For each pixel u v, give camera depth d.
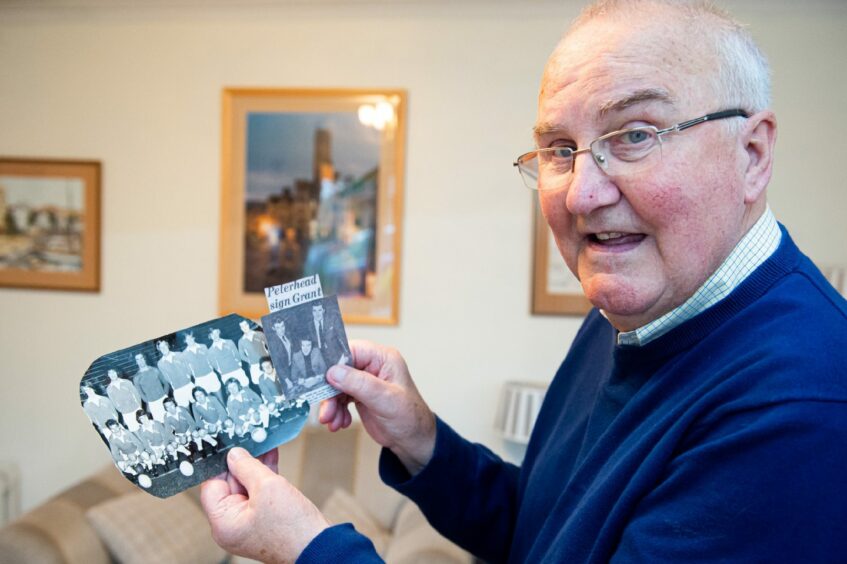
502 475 0.99
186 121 2.81
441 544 1.92
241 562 2.14
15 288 2.92
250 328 0.76
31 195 2.87
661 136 0.58
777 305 0.60
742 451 0.51
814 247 2.58
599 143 0.61
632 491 0.59
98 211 2.85
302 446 2.57
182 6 2.77
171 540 2.05
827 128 2.55
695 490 0.54
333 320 0.78
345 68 2.73
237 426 0.74
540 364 2.72
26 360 2.93
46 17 2.83
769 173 0.62
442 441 0.89
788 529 0.49
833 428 0.49
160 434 0.71
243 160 2.78
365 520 2.26
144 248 2.86
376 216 2.74
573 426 0.85
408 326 2.76
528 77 2.66
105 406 0.70
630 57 0.58
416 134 2.72
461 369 2.75
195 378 0.73
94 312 2.89
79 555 1.90
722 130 0.58
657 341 0.67
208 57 2.79
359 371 0.79
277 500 0.64
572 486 0.72
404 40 2.70
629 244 0.63
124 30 2.81
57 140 2.86
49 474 2.94
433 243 2.73
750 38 0.62
